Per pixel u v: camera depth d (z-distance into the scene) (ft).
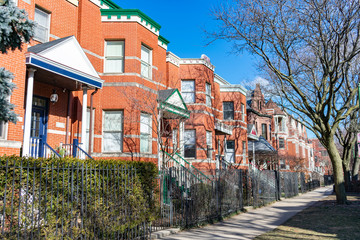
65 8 43.50
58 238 19.03
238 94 85.81
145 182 28.76
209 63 70.59
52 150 34.24
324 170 280.51
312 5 42.83
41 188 19.89
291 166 138.82
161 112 50.83
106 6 51.11
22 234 18.01
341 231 30.45
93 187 23.00
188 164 56.18
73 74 35.96
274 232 31.01
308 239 27.04
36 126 37.83
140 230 28.02
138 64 48.98
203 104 66.18
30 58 30.99
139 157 46.44
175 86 61.46
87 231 21.50
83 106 40.16
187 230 33.04
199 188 36.91
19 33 15.57
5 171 17.61
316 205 54.34
